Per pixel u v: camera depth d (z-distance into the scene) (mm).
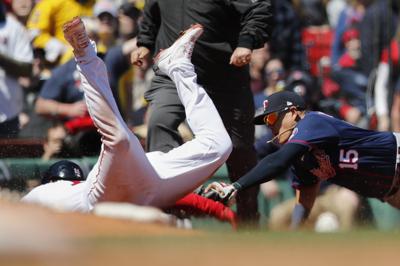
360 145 23781
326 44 43562
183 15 26531
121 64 36625
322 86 39469
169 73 22969
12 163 33312
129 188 21375
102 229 15609
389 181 24125
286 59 42250
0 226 13625
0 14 36781
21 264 12055
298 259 12703
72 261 12305
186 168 21938
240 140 27141
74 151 34438
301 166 24484
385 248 13625
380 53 40844
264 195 34438
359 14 41969
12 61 36406
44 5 37594
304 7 44688
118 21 37688
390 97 40156
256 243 14172
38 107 35375
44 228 14164
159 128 26344
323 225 32875
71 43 20938
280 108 24281
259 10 26000
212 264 12383
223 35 26562
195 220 24516
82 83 21172
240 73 26953
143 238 14625
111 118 20969
